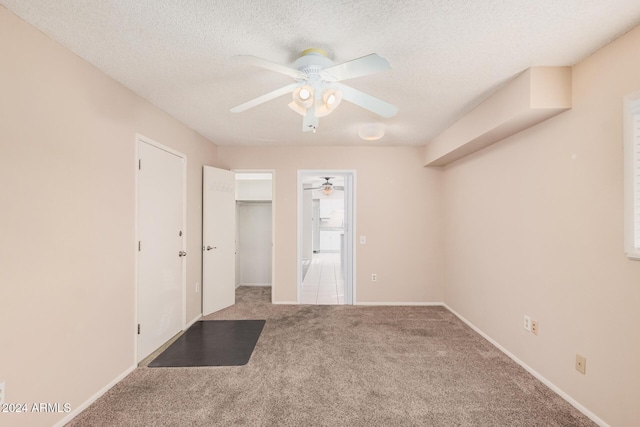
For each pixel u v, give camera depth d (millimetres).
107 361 2141
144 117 2586
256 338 3096
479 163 3238
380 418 1865
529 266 2410
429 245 4340
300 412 1921
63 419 1768
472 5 1420
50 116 1689
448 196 4117
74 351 1850
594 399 1817
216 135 3793
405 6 1428
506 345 2719
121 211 2289
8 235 1468
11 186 1482
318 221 10516
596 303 1810
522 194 2504
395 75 2152
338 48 1798
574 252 1970
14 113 1498
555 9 1448
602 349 1768
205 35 1678
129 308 2387
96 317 2031
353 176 4371
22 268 1532
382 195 4348
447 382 2262
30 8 1450
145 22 1561
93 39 1713
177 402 2016
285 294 4375
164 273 2920
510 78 2191
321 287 5453
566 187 2043
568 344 2016
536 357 2322
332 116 3051
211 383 2246
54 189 1714
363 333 3225
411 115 3000
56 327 1725
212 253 3900
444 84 2291
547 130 2221
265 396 2088
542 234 2266
